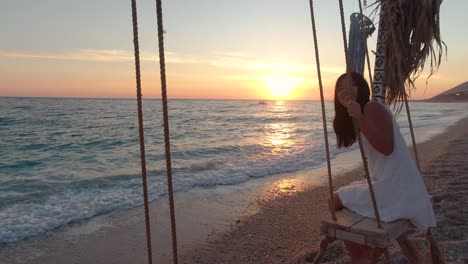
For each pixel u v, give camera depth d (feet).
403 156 9.48
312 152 50.29
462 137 60.95
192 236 20.06
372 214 9.59
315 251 16.53
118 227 21.56
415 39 11.80
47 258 17.54
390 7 11.74
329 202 10.23
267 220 22.34
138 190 29.68
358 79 9.97
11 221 22.34
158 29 5.20
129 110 209.36
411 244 11.28
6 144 65.36
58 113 165.17
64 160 48.55
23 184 32.73
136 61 5.67
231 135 82.99
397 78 12.12
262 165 40.47
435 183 25.75
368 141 9.27
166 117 5.43
